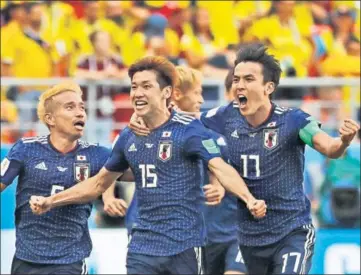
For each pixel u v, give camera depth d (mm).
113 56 32500
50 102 18359
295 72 36094
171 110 17828
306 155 30188
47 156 18422
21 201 18484
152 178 17359
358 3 38531
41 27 34938
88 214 18531
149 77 17297
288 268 17422
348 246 30266
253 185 17938
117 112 31969
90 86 31094
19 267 18453
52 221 18188
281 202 17859
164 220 17312
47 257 18219
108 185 18094
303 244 17703
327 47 36750
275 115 17797
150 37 35594
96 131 31016
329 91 33469
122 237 29609
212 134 17531
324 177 30219
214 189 18234
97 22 35656
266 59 17688
